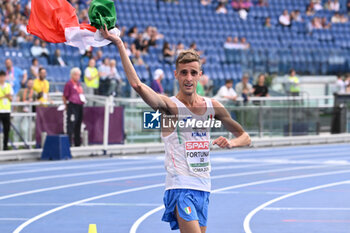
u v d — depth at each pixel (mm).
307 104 40375
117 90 35406
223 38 53125
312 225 15000
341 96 42188
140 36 44781
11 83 31750
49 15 8133
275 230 14383
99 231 14320
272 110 38031
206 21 54344
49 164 28688
